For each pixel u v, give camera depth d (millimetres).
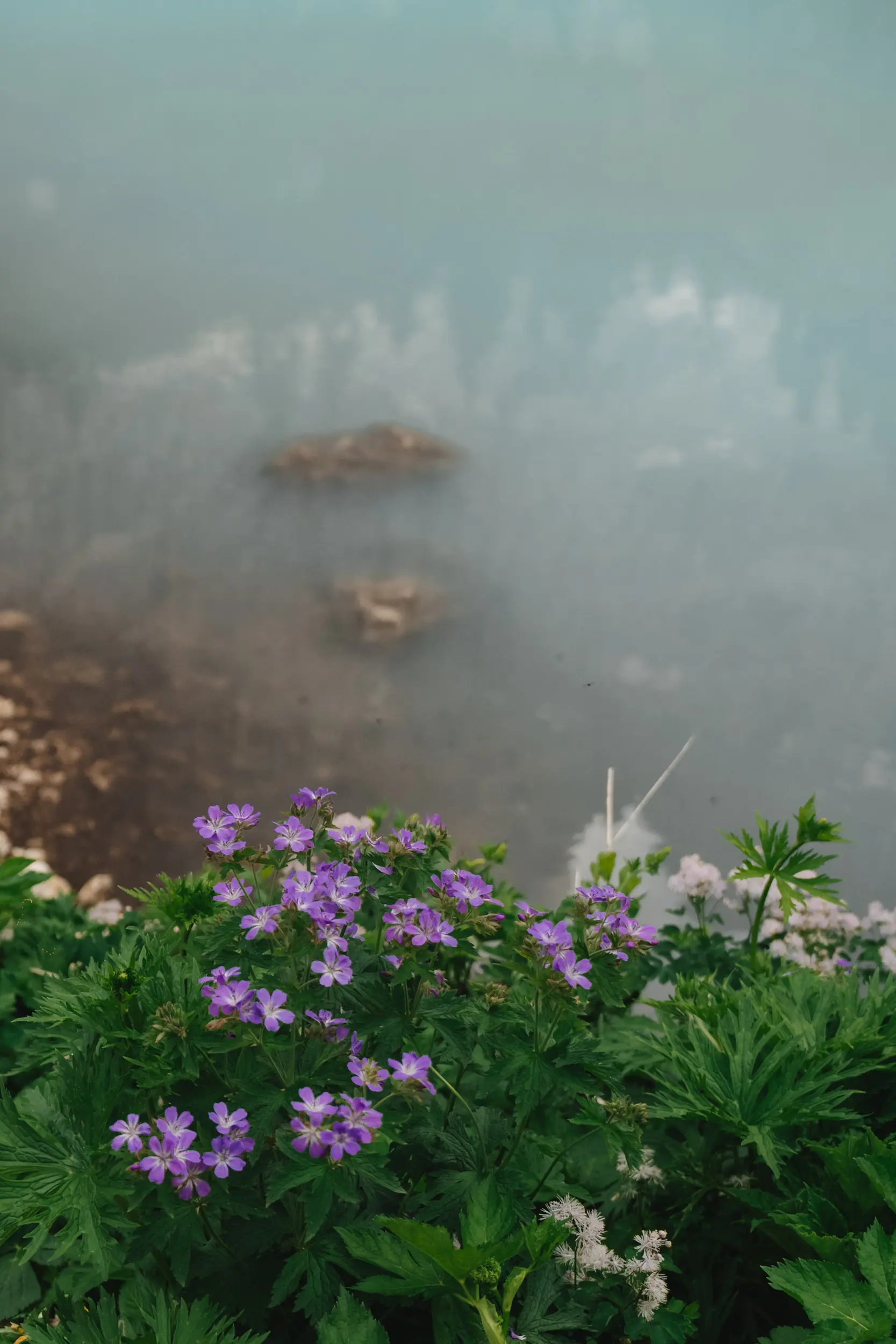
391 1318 1938
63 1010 2004
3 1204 1728
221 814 1950
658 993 3090
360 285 13133
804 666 7508
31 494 9547
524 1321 1801
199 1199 1704
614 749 6656
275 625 7953
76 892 5285
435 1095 2125
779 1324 2182
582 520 9328
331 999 1852
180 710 6910
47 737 6621
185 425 10656
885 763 6473
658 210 14781
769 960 2855
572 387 11516
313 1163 1647
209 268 13336
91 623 7879
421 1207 1935
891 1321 1672
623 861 3391
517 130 15695
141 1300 1850
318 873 1860
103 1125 1839
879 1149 2000
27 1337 1852
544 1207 2094
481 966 2629
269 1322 1886
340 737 6727
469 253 13961
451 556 8844
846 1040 2258
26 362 11719
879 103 16047
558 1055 1868
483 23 17500
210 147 15547
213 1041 1771
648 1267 1875
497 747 6629
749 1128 2111
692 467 10086
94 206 14375
